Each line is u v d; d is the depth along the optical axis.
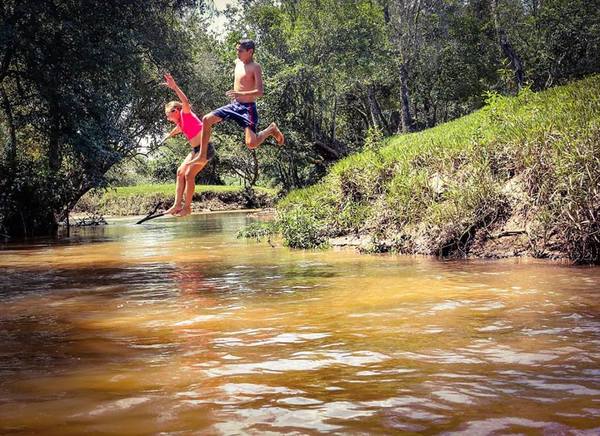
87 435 2.88
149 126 31.45
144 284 8.28
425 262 9.55
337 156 42.22
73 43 23.31
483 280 7.40
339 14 39.78
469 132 13.66
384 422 2.94
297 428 2.90
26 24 22.45
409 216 11.65
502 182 10.62
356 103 54.97
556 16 42.53
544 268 8.21
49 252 14.41
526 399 3.19
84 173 25.80
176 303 6.62
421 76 51.34
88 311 6.32
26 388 3.65
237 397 3.40
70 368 4.09
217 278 8.62
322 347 4.47
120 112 26.86
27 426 3.02
